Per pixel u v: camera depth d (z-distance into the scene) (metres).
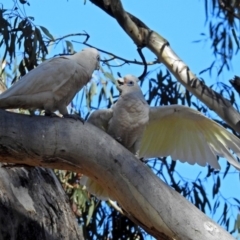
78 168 9.32
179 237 9.20
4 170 11.73
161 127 10.78
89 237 15.16
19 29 13.27
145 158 10.93
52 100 9.14
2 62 14.66
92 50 9.70
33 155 9.00
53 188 12.17
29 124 8.90
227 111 13.54
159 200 9.18
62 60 9.34
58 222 11.83
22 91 8.96
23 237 11.41
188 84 13.75
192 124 10.70
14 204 11.53
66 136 9.02
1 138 8.77
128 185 9.18
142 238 15.09
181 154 10.84
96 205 15.07
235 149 10.48
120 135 10.09
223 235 9.19
